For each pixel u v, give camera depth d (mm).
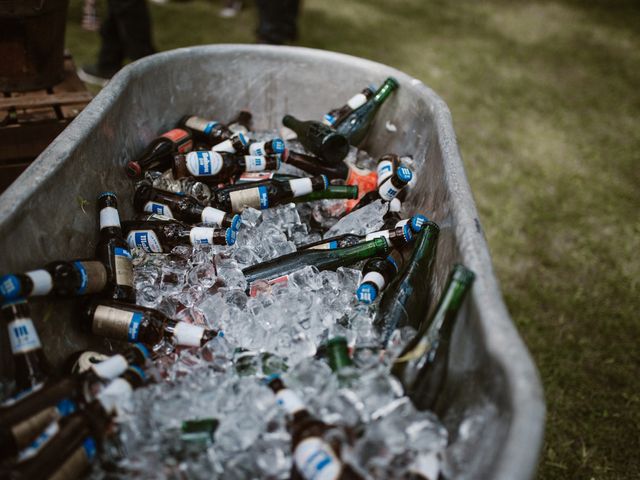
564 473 2295
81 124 1688
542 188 4254
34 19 2406
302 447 1076
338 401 1142
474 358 1132
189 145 2230
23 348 1260
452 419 1201
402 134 2301
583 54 7328
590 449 2396
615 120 5590
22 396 1178
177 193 1965
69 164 1583
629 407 2605
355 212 2008
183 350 1449
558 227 3842
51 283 1345
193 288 1677
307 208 2145
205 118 2484
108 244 1663
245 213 1860
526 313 3102
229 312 1553
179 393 1236
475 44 7188
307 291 1633
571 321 3084
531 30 8078
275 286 1655
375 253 1753
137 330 1484
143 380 1294
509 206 3979
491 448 975
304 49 2443
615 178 4539
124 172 1979
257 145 2082
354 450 1059
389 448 1070
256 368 1384
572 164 4648
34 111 2459
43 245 1459
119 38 4488
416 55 6508
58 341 1477
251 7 6895
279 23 4910
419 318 1577
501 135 4961
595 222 3945
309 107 2543
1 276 1278
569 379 2723
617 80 6605
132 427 1130
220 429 1174
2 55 2465
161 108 2246
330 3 7938
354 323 1484
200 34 5898
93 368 1276
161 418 1170
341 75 2430
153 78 2158
